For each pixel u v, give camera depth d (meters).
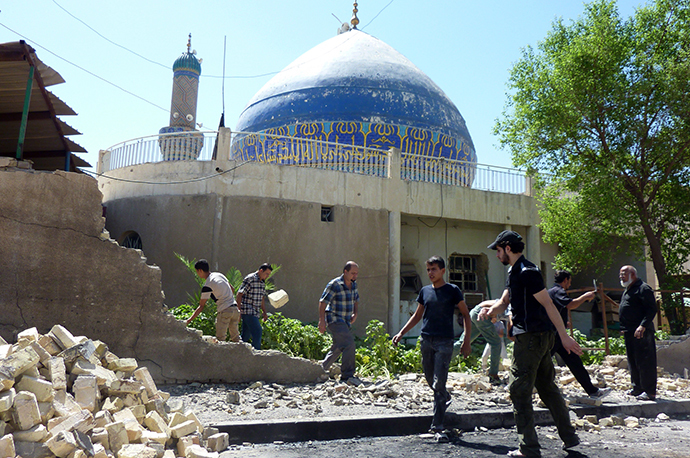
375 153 16.45
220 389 7.04
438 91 21.72
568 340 4.70
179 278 13.79
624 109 13.80
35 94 9.16
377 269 15.24
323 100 19.66
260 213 14.29
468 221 17.33
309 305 14.33
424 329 5.87
